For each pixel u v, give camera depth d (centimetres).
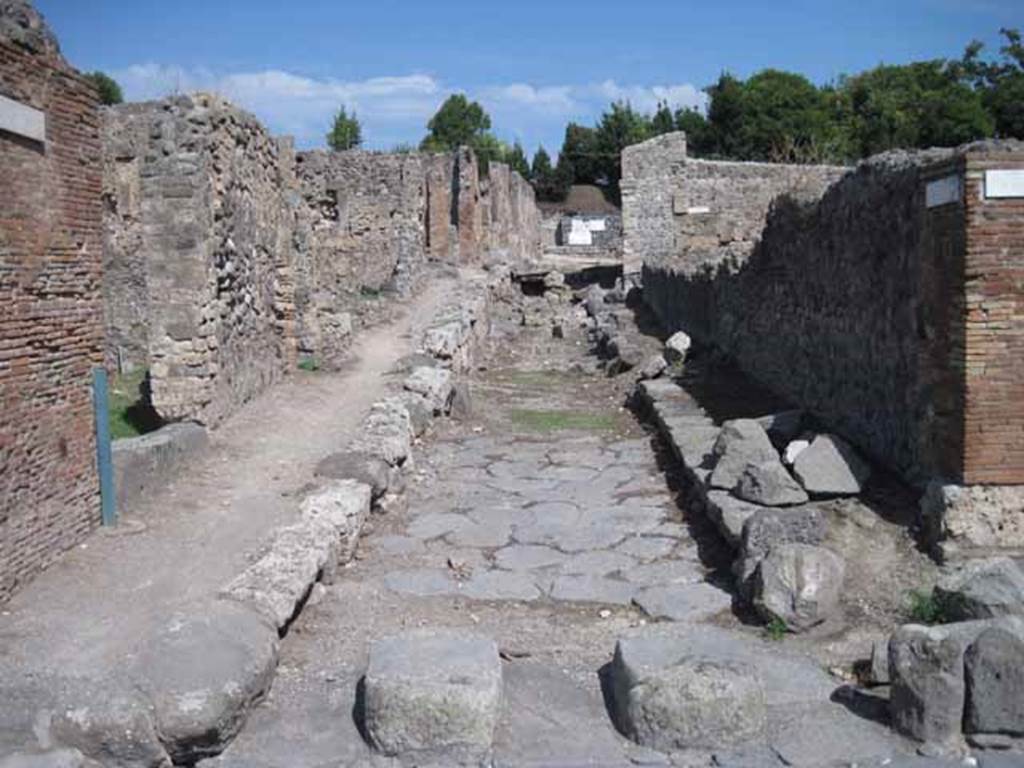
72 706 502
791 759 507
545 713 559
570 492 1061
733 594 746
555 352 2308
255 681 542
